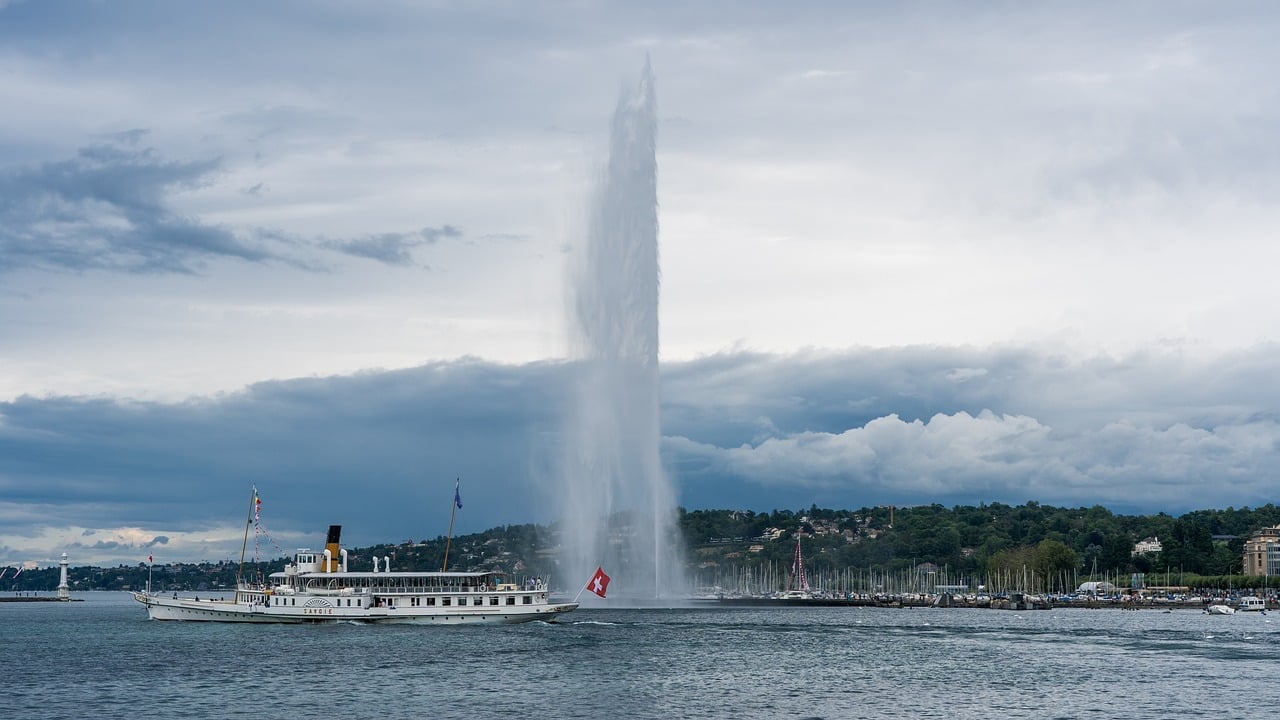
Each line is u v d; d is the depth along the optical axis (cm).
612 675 12850
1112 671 13800
